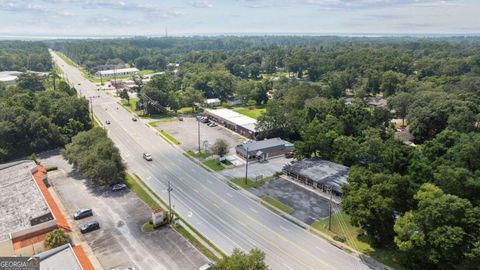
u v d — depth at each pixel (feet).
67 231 176.96
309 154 274.98
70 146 256.73
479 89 428.97
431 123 328.90
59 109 338.95
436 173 187.83
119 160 240.73
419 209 151.53
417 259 150.51
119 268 154.61
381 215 160.35
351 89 584.40
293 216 200.75
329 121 295.28
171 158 292.40
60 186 236.02
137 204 213.25
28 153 299.79
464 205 144.97
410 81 493.36
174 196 225.15
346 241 176.96
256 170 268.21
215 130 374.84
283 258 164.04
